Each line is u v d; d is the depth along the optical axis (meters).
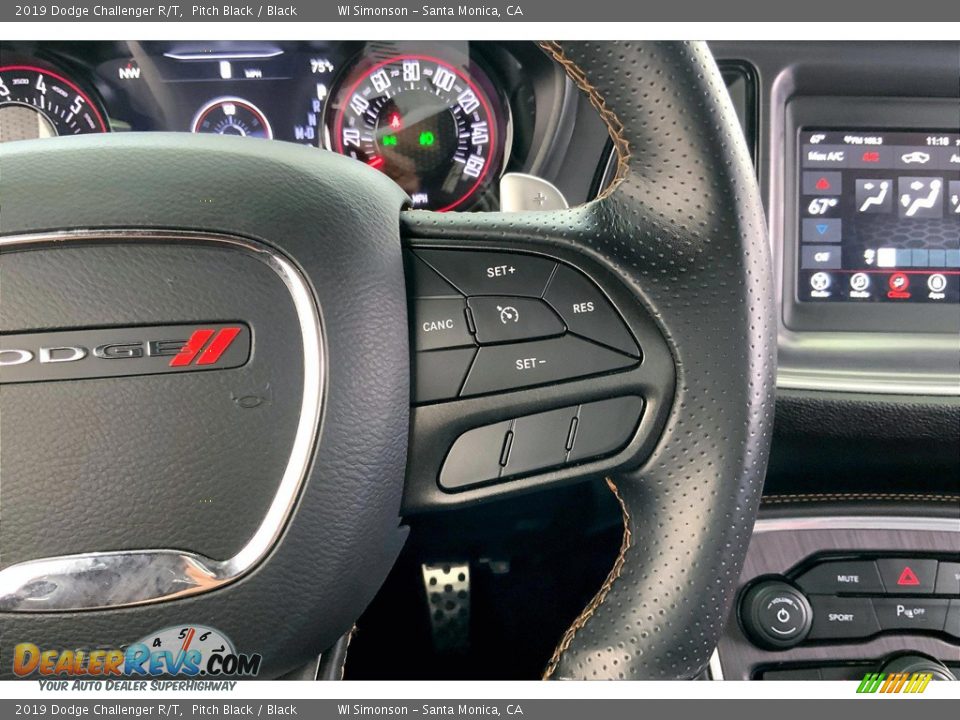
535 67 1.38
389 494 0.67
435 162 1.46
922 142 1.40
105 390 0.61
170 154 0.65
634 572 0.69
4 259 0.61
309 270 0.63
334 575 0.65
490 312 0.68
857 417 1.23
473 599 1.08
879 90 1.38
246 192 0.64
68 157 0.65
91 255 0.62
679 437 0.68
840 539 1.05
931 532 1.06
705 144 0.67
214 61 1.41
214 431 0.62
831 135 1.40
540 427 0.69
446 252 0.69
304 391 0.63
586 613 0.70
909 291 1.39
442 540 1.04
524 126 1.43
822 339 1.38
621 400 0.69
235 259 0.63
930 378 1.28
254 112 1.43
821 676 1.01
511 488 0.69
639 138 0.68
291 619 0.65
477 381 0.68
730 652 1.00
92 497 0.61
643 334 0.68
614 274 0.68
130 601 0.62
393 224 0.68
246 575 0.63
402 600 1.08
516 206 0.99
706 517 0.67
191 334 0.62
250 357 0.62
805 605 1.00
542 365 0.68
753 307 0.67
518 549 1.06
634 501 0.70
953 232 1.39
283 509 0.63
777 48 1.35
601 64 0.68
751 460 0.68
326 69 1.42
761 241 0.69
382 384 0.65
